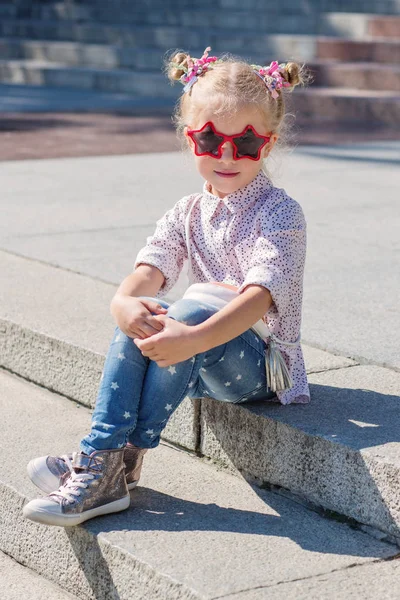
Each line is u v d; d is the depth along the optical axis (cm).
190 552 255
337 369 334
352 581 242
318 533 267
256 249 285
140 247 522
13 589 281
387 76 1324
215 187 293
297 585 239
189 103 292
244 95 283
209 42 1633
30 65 1747
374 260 496
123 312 270
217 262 299
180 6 1845
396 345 357
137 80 1563
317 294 429
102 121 1195
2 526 303
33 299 420
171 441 331
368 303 415
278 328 294
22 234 552
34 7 2023
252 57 1539
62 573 281
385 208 641
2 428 343
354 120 1245
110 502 275
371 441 272
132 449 286
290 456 286
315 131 1105
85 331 375
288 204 290
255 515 278
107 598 264
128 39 1762
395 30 1512
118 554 258
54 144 981
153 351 263
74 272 466
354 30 1562
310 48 1509
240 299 273
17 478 302
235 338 283
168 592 242
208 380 290
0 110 1296
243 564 249
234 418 303
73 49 1770
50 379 379
